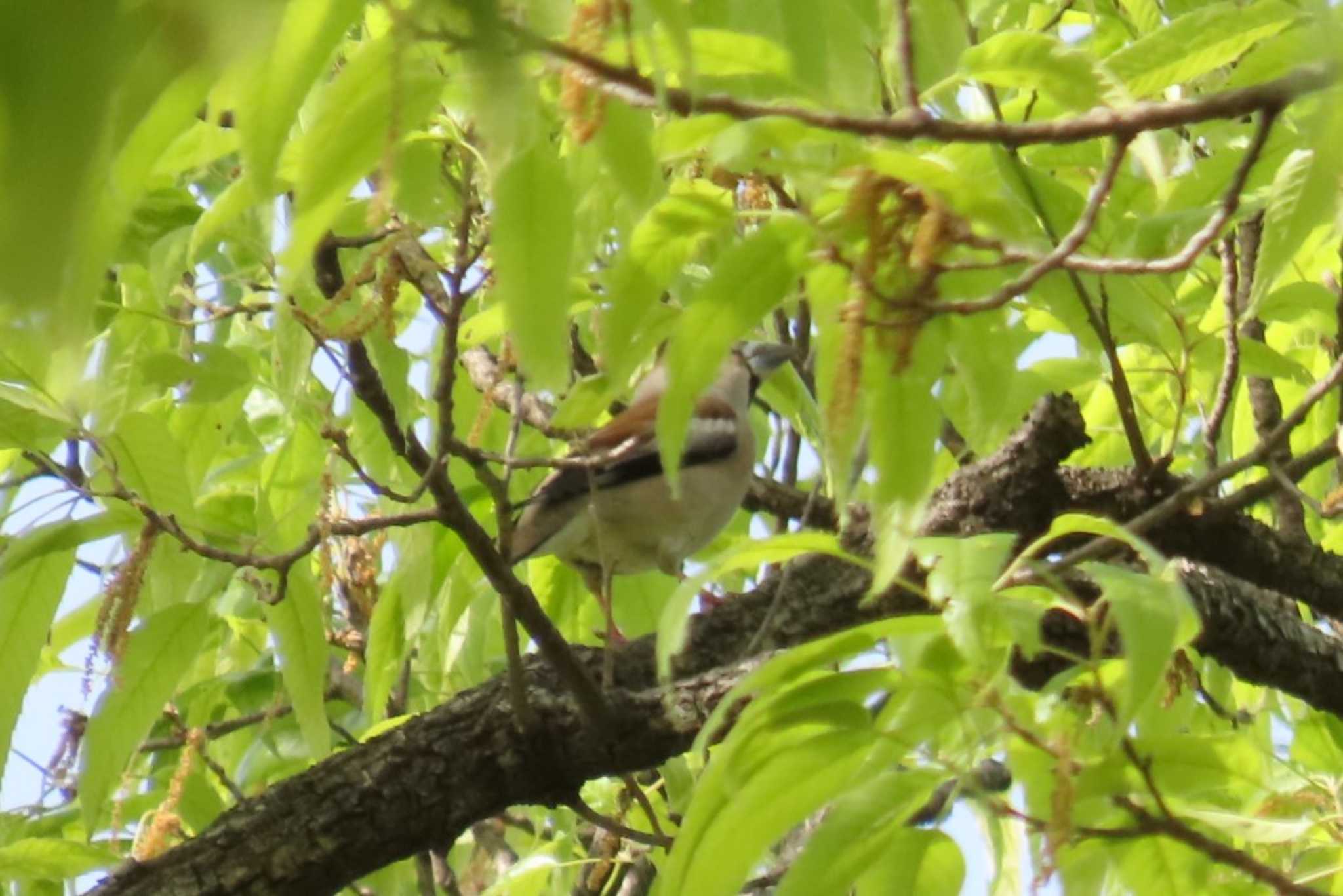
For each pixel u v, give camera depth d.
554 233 3.57
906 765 4.68
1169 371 6.91
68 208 1.19
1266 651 7.64
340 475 8.15
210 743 9.92
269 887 6.38
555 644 6.46
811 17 3.87
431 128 5.29
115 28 1.22
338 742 10.34
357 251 7.23
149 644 6.55
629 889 8.89
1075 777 4.32
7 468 7.67
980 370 4.73
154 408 7.82
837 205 3.95
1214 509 6.98
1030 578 4.18
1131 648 3.57
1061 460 7.80
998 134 3.75
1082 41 8.17
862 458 6.73
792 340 10.69
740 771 4.33
